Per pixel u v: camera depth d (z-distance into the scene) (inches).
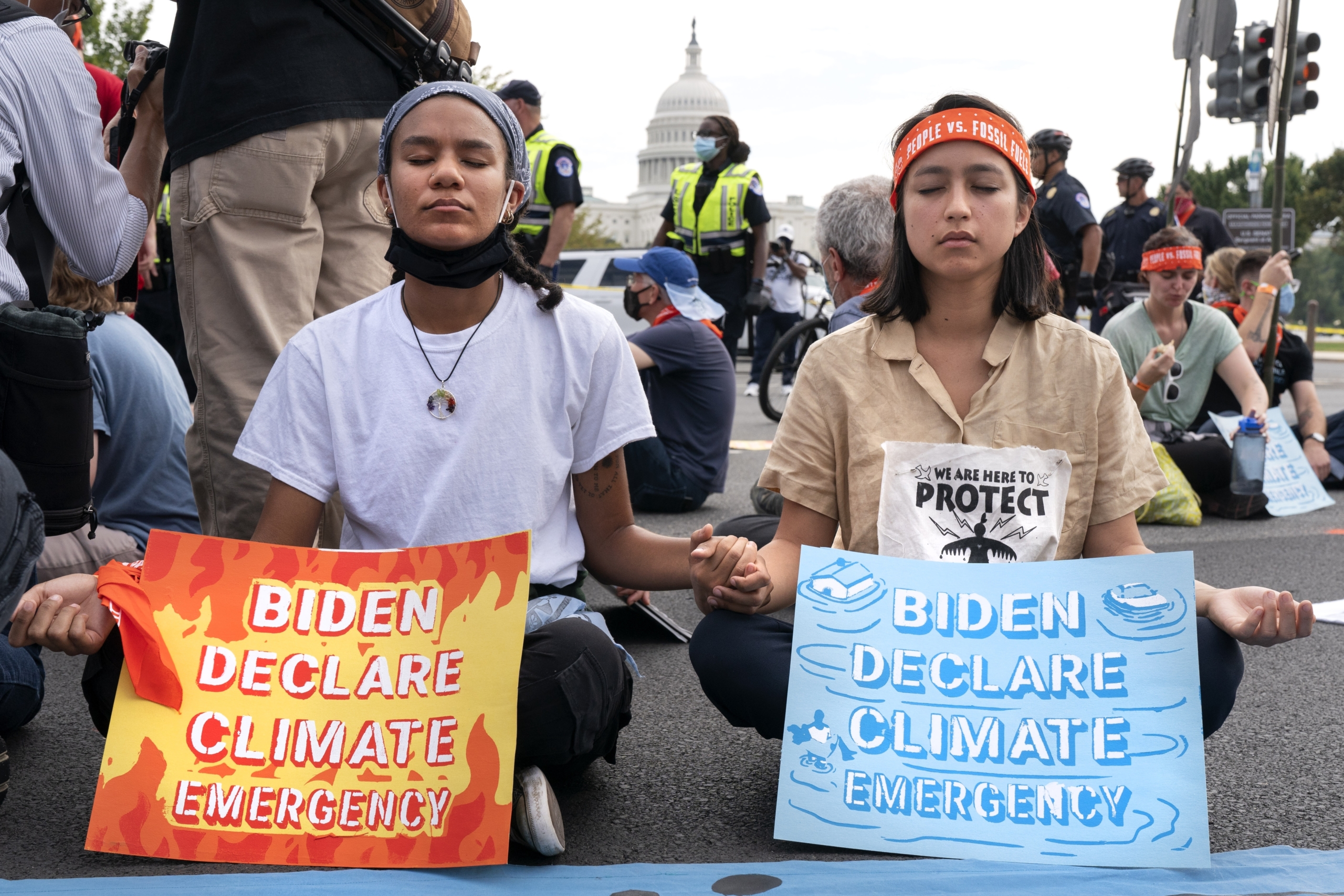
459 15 118.3
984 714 71.0
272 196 108.1
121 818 66.7
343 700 69.1
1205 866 65.6
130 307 128.6
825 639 73.5
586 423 80.6
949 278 78.6
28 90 87.5
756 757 89.0
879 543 78.2
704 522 191.0
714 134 313.1
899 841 68.9
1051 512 77.9
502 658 68.3
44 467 78.6
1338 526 193.9
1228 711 74.0
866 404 80.4
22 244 88.9
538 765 72.0
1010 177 77.5
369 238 118.6
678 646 121.9
